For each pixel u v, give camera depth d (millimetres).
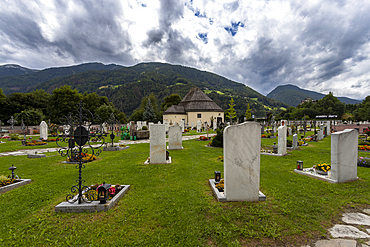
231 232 3561
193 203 4699
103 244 3281
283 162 9203
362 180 6336
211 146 14422
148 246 3229
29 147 14273
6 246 3230
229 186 4762
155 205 4641
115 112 55562
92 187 5523
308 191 5492
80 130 4660
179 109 52344
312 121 38344
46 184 6230
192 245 3232
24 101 47094
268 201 4805
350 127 21969
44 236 3516
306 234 3525
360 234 3514
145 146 15148
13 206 4688
